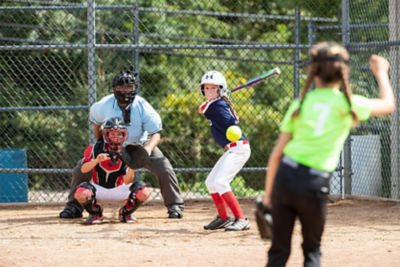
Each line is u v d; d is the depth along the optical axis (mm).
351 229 19438
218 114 19125
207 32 52781
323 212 10523
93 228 19969
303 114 10523
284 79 53094
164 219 22281
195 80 49938
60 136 42938
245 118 50438
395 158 26719
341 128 10461
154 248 16438
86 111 42812
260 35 56219
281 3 53938
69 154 42812
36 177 42094
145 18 47875
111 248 16406
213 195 19578
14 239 17891
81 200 20500
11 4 43219
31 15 43312
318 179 10305
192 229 19750
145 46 25312
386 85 10797
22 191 29203
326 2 52125
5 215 23750
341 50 10562
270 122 51125
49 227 20203
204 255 15406
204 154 48469
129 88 21172
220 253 15648
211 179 19562
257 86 52688
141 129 21953
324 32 52031
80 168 22141
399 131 26516
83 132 42906
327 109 10406
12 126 42406
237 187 42844
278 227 10742
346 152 27266
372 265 14031
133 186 20859
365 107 10469
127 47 25375
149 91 48281
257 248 16312
